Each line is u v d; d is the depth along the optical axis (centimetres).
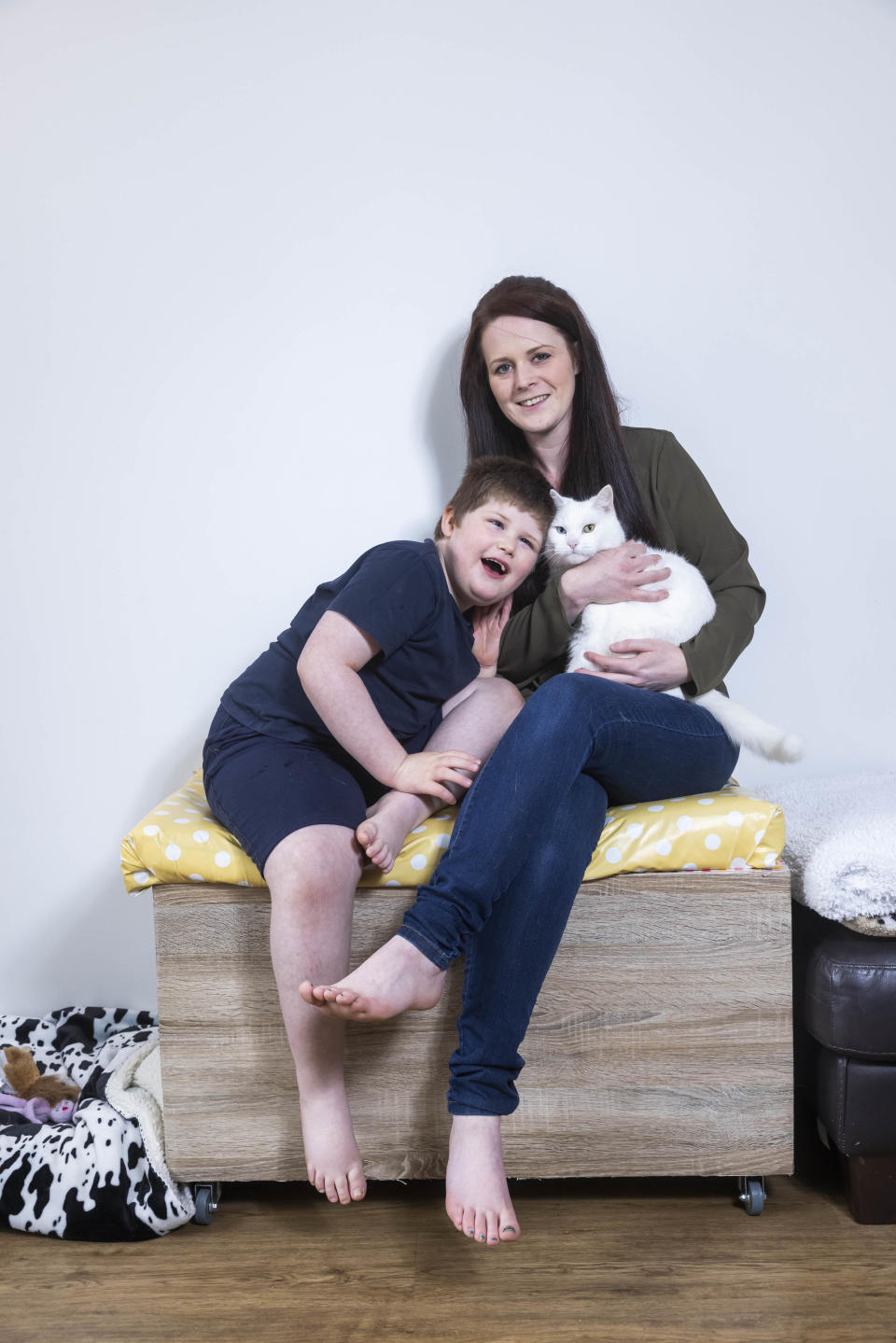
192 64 175
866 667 184
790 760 136
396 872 128
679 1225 131
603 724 125
